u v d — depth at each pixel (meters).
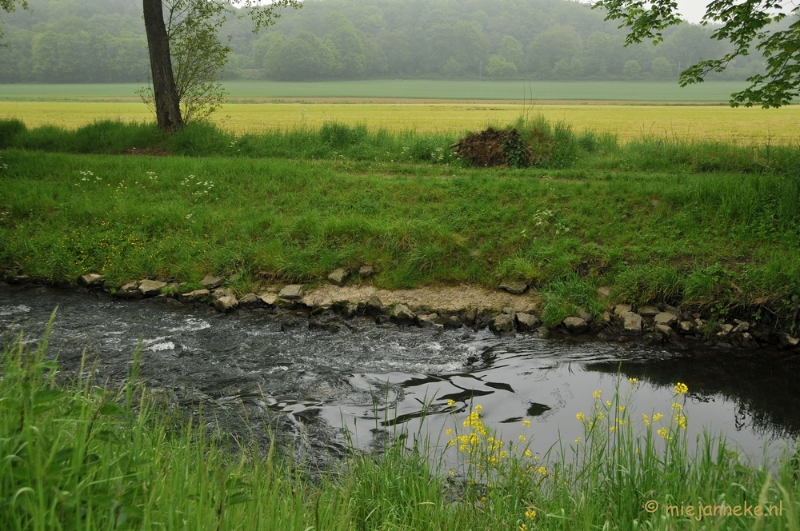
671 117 54.53
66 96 114.88
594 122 48.06
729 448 6.90
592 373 9.75
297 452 6.97
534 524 4.71
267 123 42.53
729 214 13.28
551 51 195.50
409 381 9.34
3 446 3.03
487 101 101.88
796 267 11.39
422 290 12.89
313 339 11.04
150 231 15.04
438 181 16.06
